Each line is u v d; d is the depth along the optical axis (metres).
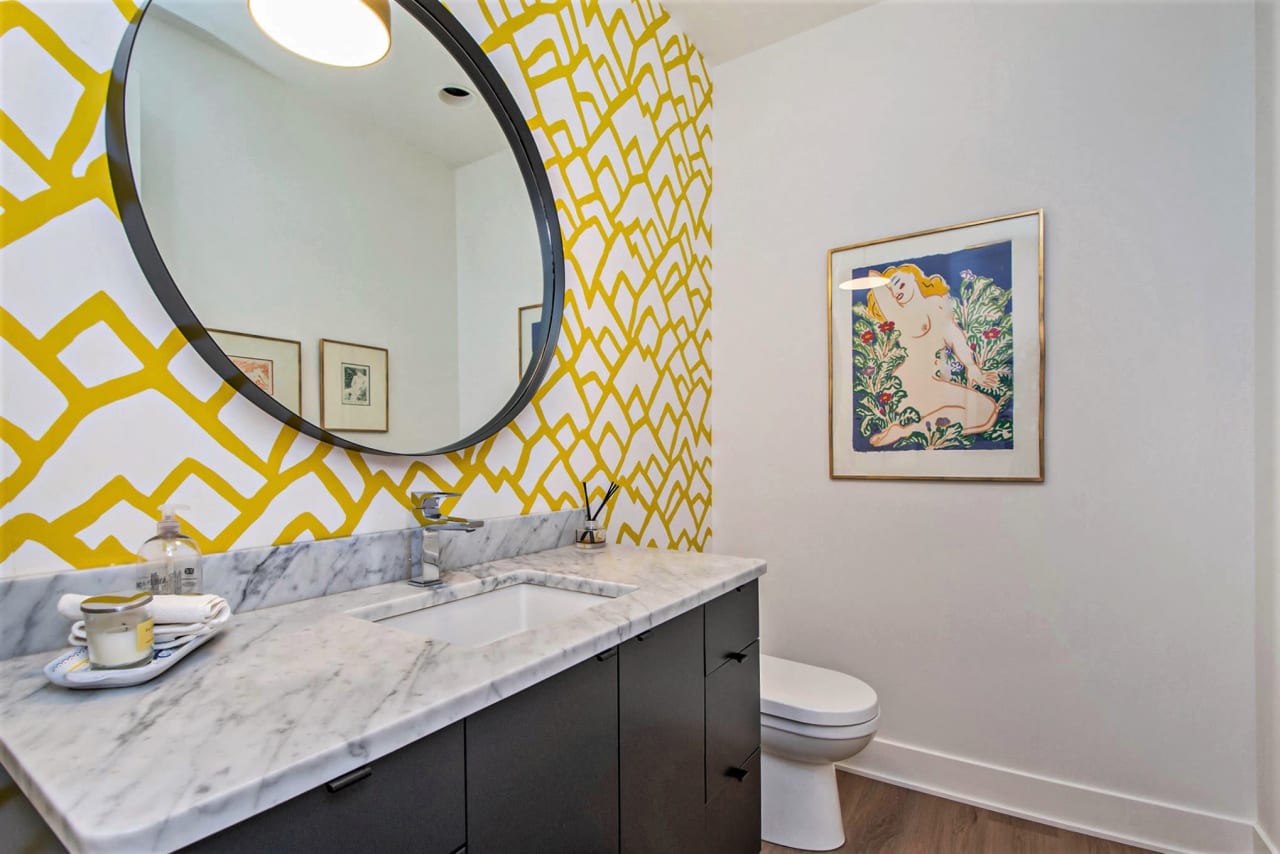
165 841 0.46
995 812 1.93
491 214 1.49
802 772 1.75
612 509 1.91
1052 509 1.90
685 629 1.22
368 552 1.20
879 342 2.18
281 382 1.07
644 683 1.08
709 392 2.50
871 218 2.21
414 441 1.31
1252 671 1.65
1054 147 1.91
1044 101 1.93
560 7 1.73
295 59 1.12
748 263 2.46
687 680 1.22
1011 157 1.97
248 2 1.05
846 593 2.23
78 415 0.85
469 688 0.73
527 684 0.81
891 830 1.83
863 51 2.23
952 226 2.05
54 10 0.84
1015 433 1.95
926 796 2.03
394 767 0.65
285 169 1.09
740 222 2.48
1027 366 1.93
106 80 0.88
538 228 1.62
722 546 2.49
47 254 0.83
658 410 2.16
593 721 0.96
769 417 2.40
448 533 1.38
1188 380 1.73
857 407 2.22
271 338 1.06
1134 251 1.80
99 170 0.87
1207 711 1.70
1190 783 1.71
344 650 0.84
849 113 2.26
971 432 2.02
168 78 0.94
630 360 2.00
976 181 2.03
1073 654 1.86
